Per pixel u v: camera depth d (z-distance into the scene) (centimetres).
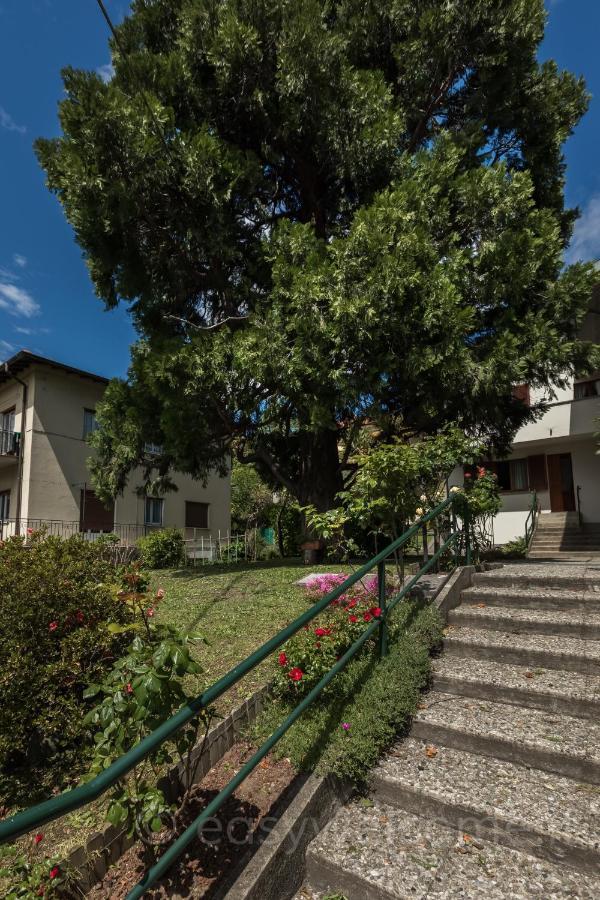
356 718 271
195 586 720
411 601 412
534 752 254
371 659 330
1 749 265
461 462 606
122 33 923
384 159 824
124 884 201
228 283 930
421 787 240
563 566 597
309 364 735
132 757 134
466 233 793
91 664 302
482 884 195
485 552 734
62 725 281
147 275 957
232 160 813
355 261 704
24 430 1475
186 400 831
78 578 341
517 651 346
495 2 793
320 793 235
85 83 741
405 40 872
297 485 995
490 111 936
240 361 749
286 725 221
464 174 773
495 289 745
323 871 214
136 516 1709
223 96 851
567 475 1487
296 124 815
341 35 822
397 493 470
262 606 530
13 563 327
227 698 317
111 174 768
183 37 863
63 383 1545
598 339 1347
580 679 312
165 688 201
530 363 745
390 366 720
